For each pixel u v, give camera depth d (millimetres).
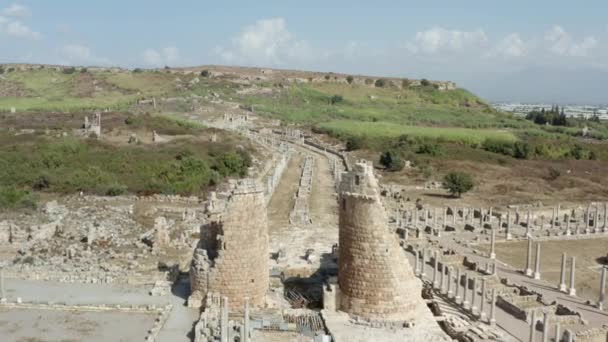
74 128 122875
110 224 59406
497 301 42500
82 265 44125
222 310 30375
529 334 35719
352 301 33906
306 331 32469
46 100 192875
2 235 53094
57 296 37844
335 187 90812
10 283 40250
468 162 118625
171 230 57812
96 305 36219
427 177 104375
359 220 33219
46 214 62094
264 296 36594
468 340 34000
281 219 68562
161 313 34938
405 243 59688
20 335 32094
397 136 152500
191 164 89062
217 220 38594
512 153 133250
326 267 45062
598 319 40500
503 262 57375
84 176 80500
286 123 183875
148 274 41594
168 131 125938
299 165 114375
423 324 33344
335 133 158875
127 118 135875
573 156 137750
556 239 68562
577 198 92938
